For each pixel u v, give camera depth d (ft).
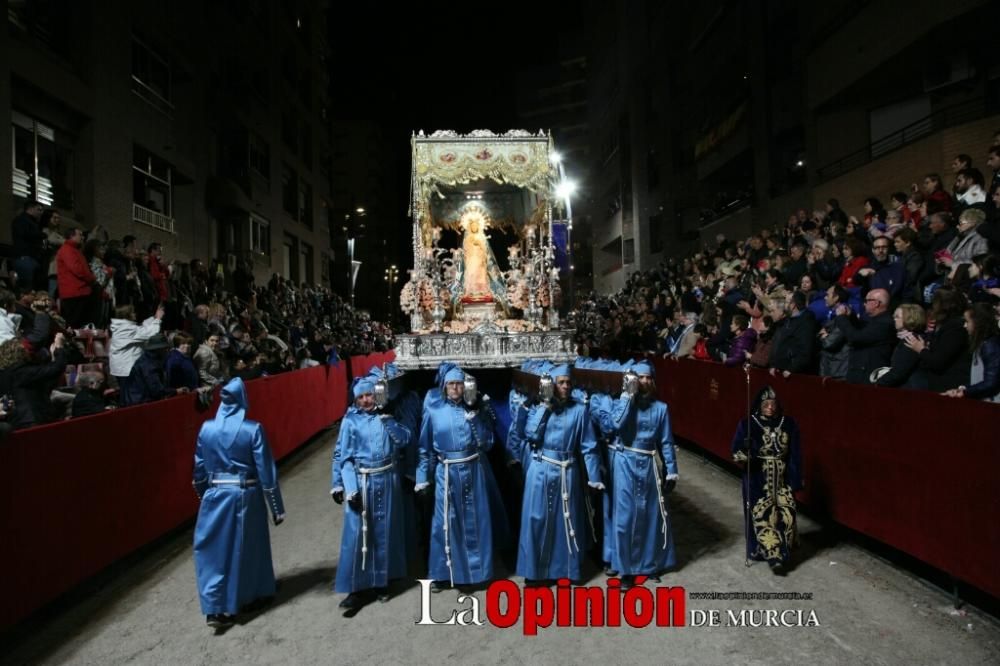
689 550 20.06
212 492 16.06
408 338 24.79
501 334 25.16
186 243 69.67
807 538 20.81
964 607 15.42
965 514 14.71
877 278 24.90
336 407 50.26
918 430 16.38
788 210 70.59
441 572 17.60
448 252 31.32
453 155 27.12
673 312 45.11
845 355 22.77
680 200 108.78
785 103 72.74
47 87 44.60
